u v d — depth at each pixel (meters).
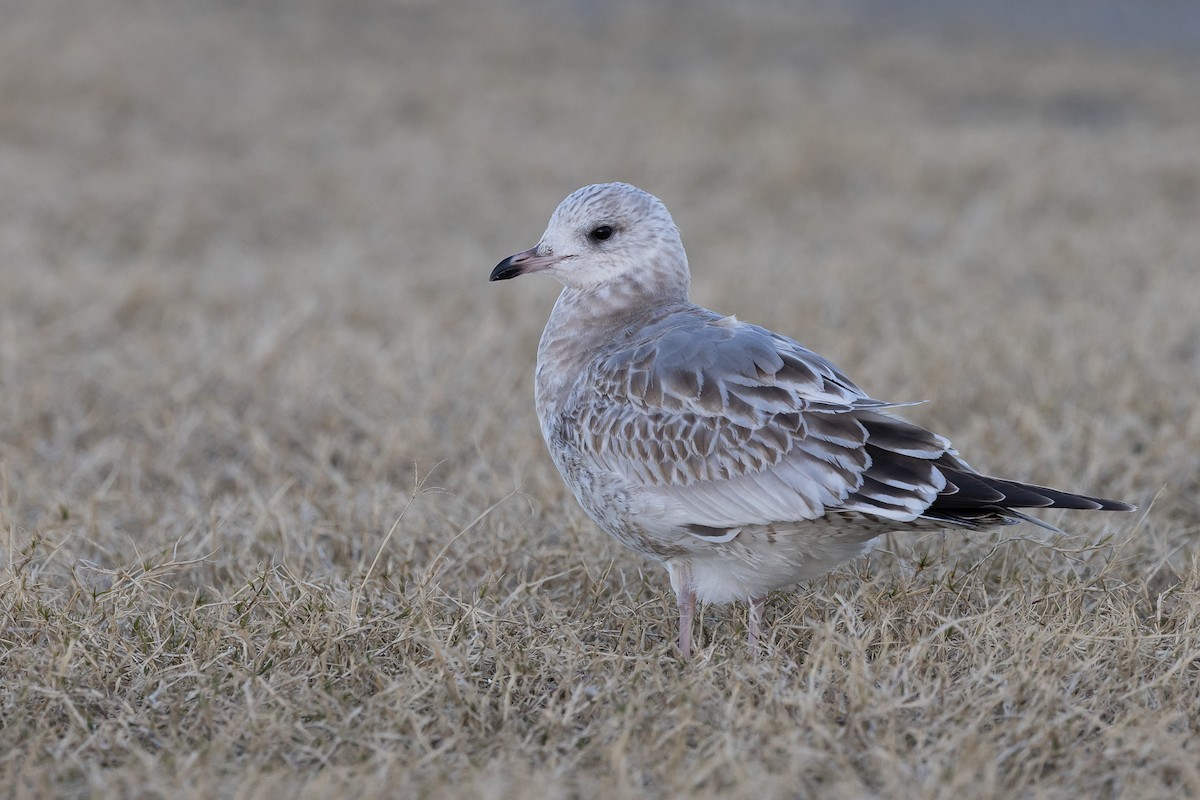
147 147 26.70
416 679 7.30
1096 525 9.66
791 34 41.66
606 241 8.88
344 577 8.99
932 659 7.51
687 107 31.41
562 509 10.12
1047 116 32.47
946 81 35.50
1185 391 12.59
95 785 6.26
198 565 9.30
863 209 22.84
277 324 14.84
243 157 26.70
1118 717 6.95
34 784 6.30
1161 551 9.15
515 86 33.50
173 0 40.09
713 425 7.64
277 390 13.02
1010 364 13.73
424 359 13.74
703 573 8.14
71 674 7.43
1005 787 6.35
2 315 15.28
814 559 7.89
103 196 22.36
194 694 7.24
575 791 6.27
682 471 7.70
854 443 7.36
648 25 42.25
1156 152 26.25
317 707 7.11
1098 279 17.58
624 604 8.66
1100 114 32.72
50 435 12.20
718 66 37.25
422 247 20.66
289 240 21.41
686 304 8.88
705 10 44.91
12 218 20.95
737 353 7.77
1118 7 48.12
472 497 10.48
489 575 8.80
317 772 6.59
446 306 16.45
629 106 31.59
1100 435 11.37
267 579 8.44
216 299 16.70
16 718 7.00
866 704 6.93
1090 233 20.30
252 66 33.88
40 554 9.13
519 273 9.01
